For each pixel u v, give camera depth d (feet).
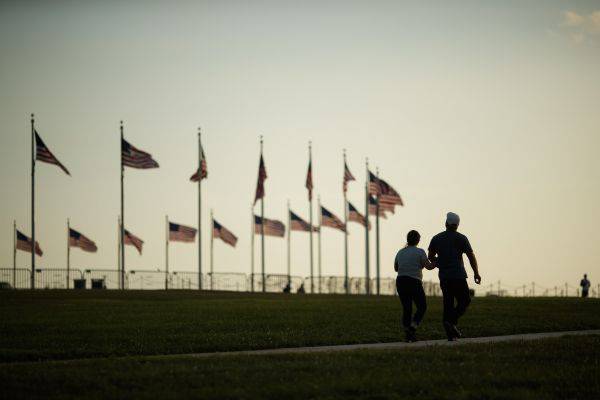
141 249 281.54
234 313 128.67
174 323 110.01
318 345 86.74
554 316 123.85
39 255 296.30
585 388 55.47
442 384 56.29
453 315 84.64
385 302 162.81
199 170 259.19
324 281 285.84
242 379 57.77
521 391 54.03
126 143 239.50
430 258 85.61
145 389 54.70
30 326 104.99
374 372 60.49
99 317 120.78
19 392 53.52
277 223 287.48
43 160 222.69
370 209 283.79
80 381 56.85
